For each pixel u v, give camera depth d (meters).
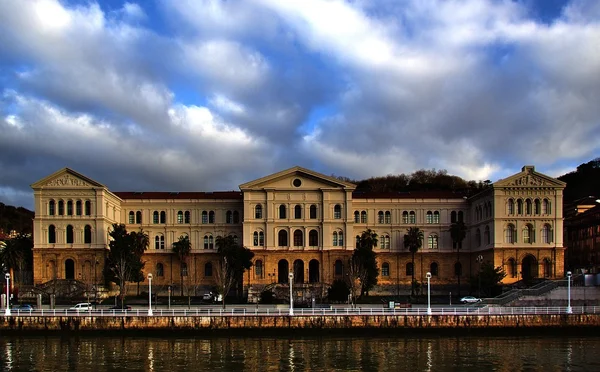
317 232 158.25
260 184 159.00
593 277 123.38
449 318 102.38
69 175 152.12
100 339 98.12
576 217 182.62
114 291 152.12
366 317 102.31
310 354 86.06
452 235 160.25
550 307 106.94
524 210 149.75
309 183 159.25
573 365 79.31
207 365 79.06
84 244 151.00
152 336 100.56
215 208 167.38
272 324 101.94
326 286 144.50
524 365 79.25
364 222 167.25
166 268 163.88
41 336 100.31
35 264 150.25
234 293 152.75
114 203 161.88
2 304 117.94
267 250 156.38
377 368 77.56
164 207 167.38
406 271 164.88
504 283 144.62
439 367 78.06
